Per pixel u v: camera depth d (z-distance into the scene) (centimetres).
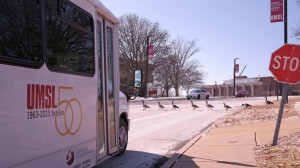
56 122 512
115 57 855
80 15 615
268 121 1641
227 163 830
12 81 416
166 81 8581
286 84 953
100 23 763
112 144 816
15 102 420
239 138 1180
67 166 545
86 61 635
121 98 969
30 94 450
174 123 1933
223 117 2155
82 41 621
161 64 7569
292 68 914
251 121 1709
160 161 956
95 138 671
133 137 1395
